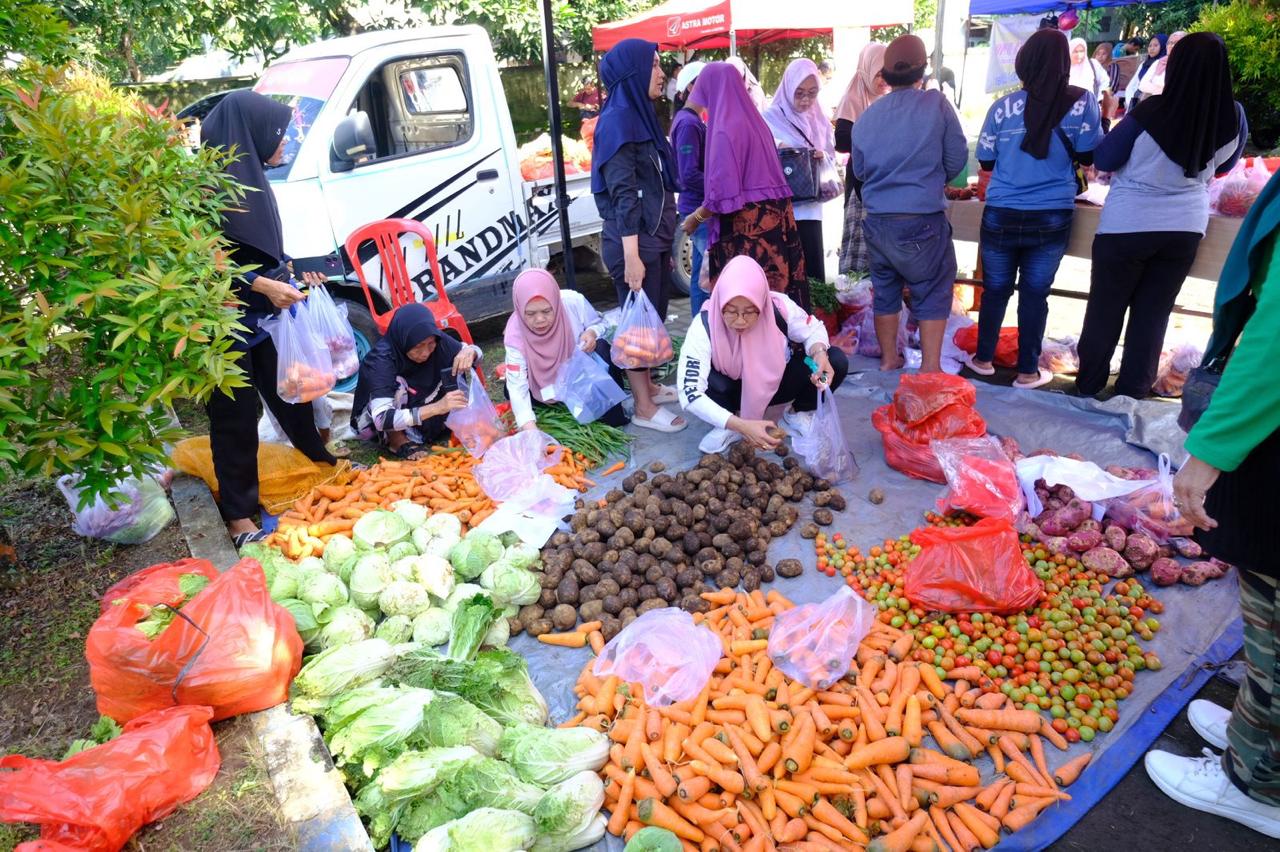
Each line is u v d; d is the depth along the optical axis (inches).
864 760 96.7
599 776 98.4
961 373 220.5
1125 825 93.5
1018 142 186.4
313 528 149.9
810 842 89.0
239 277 135.2
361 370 187.5
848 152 247.8
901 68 186.5
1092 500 139.9
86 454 115.2
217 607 103.8
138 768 87.3
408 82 237.0
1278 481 73.2
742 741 98.0
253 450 154.3
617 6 500.1
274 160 156.3
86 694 111.3
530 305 177.0
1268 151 262.5
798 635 112.0
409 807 91.1
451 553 138.8
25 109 110.0
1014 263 200.8
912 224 191.9
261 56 487.2
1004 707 106.2
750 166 179.3
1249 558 76.4
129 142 121.1
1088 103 178.4
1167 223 169.0
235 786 93.5
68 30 128.0
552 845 89.4
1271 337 65.7
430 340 182.7
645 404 195.0
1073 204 189.0
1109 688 109.0
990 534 121.6
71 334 104.7
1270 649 80.4
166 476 165.2
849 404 202.2
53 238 107.9
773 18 382.0
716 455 165.8
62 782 83.5
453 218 240.4
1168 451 161.2
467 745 97.7
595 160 193.0
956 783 95.7
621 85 187.3
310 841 85.3
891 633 119.0
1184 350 192.4
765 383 163.9
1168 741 103.0
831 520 150.9
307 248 213.3
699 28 389.7
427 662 108.3
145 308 110.2
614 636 124.3
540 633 127.8
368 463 191.8
